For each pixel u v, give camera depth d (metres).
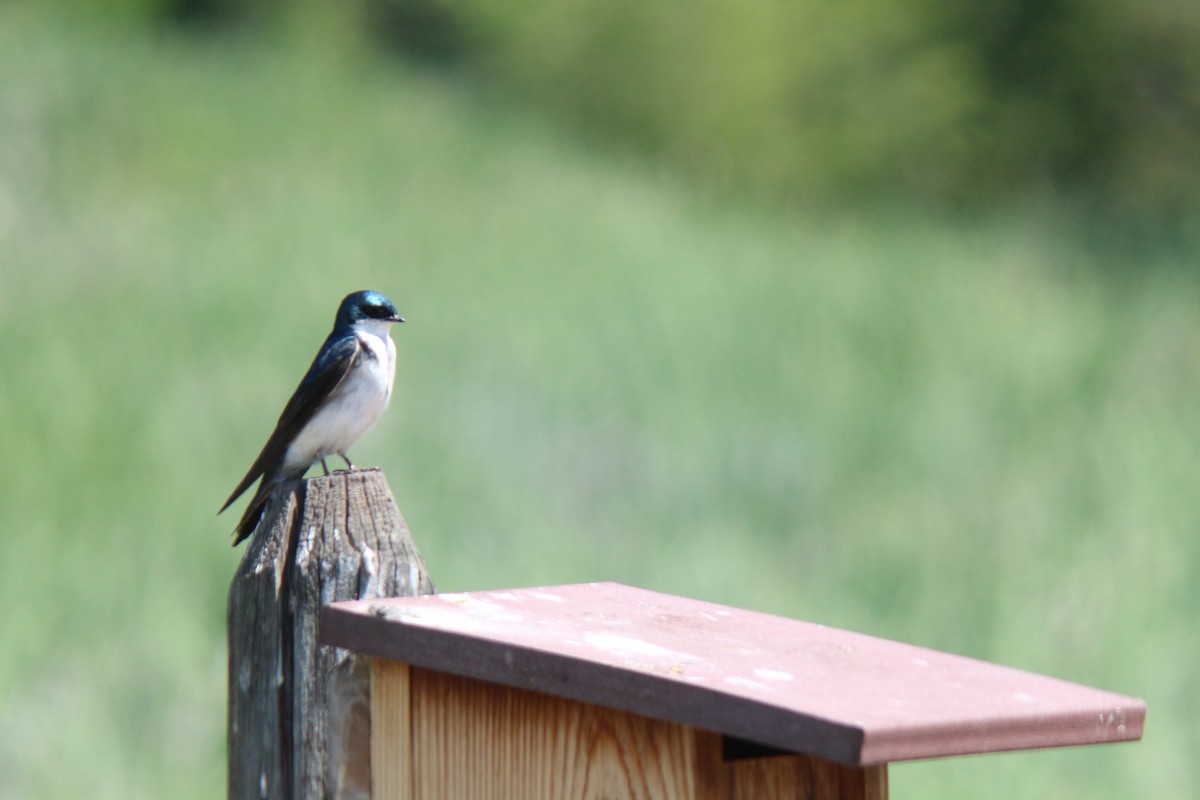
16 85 23.42
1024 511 13.62
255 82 27.17
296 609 4.20
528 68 39.59
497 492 13.50
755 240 25.00
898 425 16.00
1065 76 42.03
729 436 15.57
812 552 13.27
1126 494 13.89
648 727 3.83
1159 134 42.00
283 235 20.14
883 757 3.09
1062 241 27.97
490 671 3.76
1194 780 9.30
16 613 9.90
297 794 4.18
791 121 40.72
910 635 11.31
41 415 12.96
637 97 39.34
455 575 11.47
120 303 16.64
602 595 4.48
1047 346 18.97
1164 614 11.37
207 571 11.07
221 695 9.53
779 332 18.78
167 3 34.53
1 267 17.56
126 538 11.20
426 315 17.91
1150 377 18.19
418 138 26.89
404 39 39.06
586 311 18.75
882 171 40.97
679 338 18.09
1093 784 9.09
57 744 8.64
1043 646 10.98
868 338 18.64
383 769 4.12
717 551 12.80
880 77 41.44
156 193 21.33
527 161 27.66
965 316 19.92
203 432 13.59
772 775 3.91
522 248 21.55
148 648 9.89
